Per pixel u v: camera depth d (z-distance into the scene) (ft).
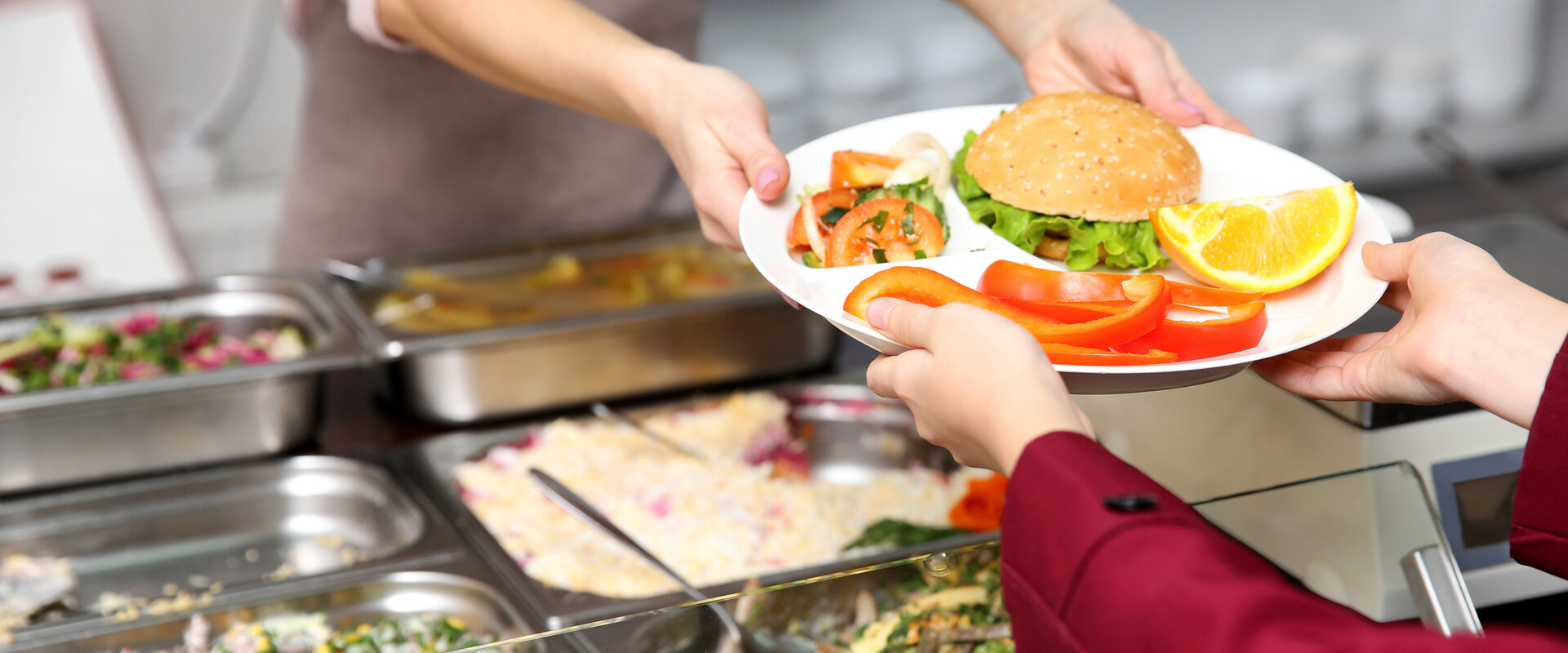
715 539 4.13
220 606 3.46
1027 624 2.02
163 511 4.13
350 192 6.48
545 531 4.12
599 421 4.75
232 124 9.28
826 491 4.50
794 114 8.36
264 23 9.04
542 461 4.51
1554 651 1.57
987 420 2.14
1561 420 2.15
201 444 4.26
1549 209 8.98
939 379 2.27
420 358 4.46
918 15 8.74
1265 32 9.67
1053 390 2.13
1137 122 3.35
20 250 8.18
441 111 6.27
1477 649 1.58
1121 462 2.00
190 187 9.16
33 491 4.12
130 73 8.87
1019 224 3.30
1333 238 2.97
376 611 3.58
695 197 3.52
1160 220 3.13
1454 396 2.54
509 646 2.37
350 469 4.29
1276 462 3.25
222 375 4.18
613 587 3.80
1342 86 9.06
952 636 2.47
